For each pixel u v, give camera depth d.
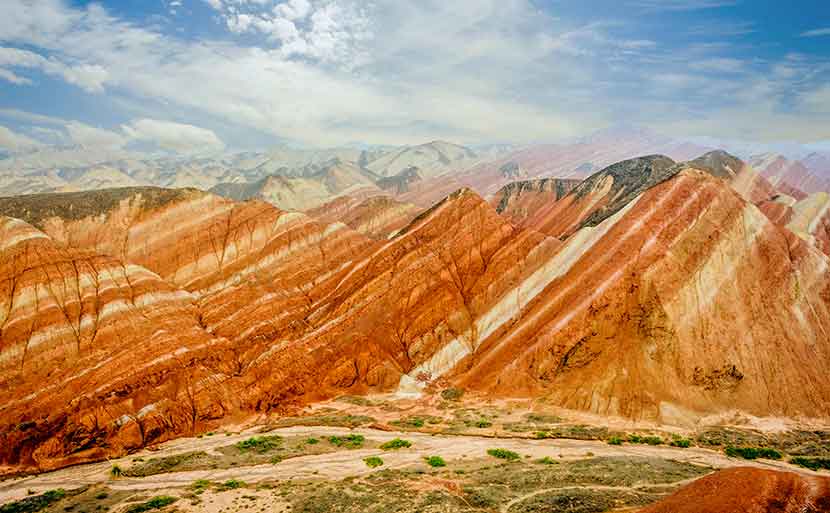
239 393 68.00
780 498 28.23
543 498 37.66
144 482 44.94
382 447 52.66
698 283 68.25
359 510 36.47
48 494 42.91
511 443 53.94
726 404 60.59
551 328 71.06
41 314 70.50
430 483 41.97
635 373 63.72
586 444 53.47
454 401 68.31
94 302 74.75
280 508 37.31
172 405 62.47
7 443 54.28
